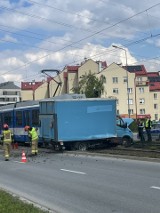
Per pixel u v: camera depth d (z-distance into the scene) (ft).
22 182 46.19
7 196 34.81
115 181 43.42
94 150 86.48
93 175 48.83
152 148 83.76
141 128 99.40
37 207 30.66
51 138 87.92
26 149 100.42
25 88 376.27
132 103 336.90
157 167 54.24
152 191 36.94
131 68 363.76
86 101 88.02
